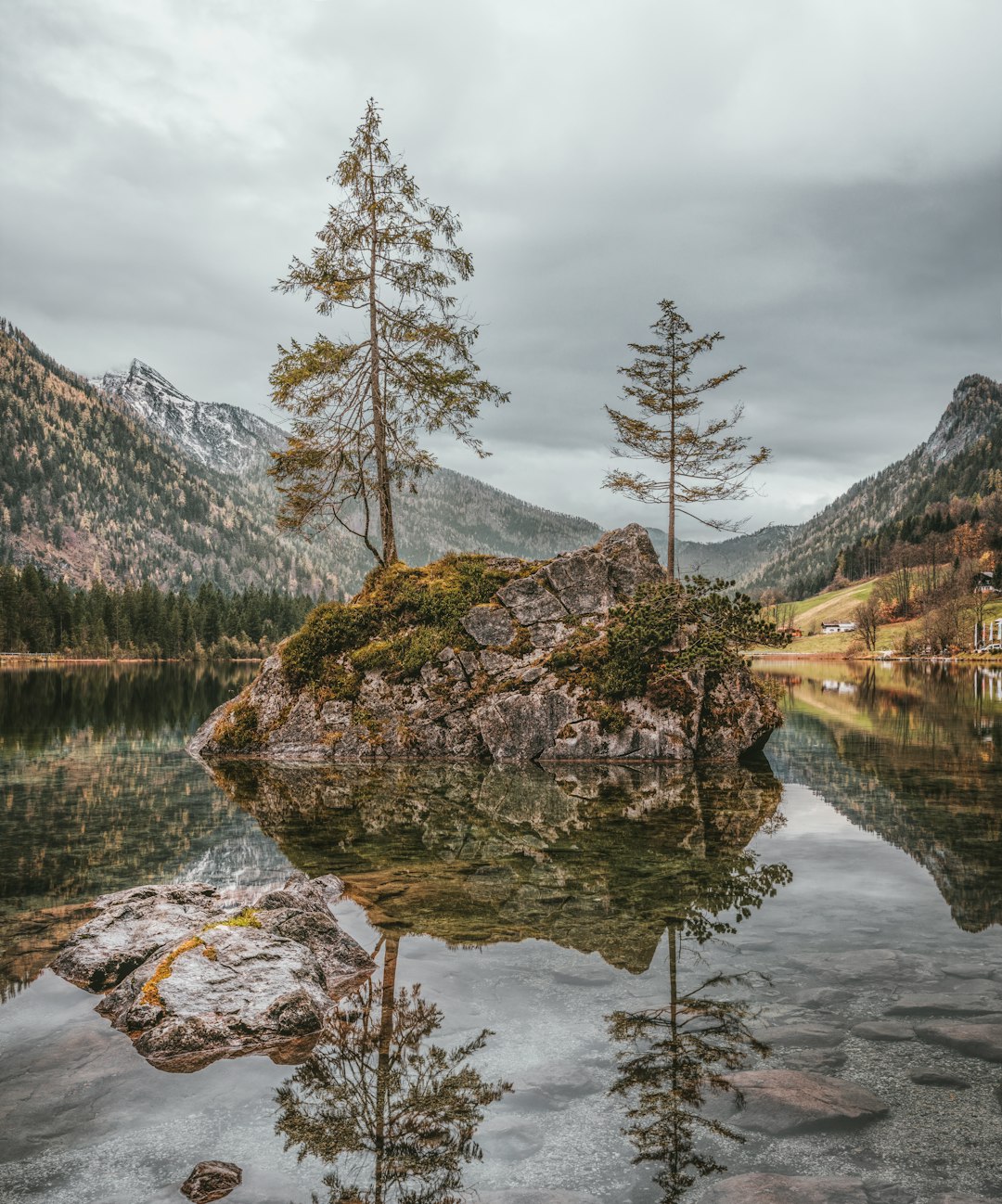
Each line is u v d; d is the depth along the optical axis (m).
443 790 17.00
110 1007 6.34
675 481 36.00
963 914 8.38
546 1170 4.15
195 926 7.85
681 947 7.43
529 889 9.40
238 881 9.80
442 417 29.58
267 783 17.89
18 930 8.16
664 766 20.80
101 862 10.81
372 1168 4.18
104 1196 3.96
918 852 11.20
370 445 29.03
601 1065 5.23
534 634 25.08
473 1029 5.80
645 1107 4.72
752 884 9.56
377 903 8.86
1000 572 164.62
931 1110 4.63
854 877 9.81
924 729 29.69
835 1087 4.88
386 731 23.55
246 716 24.27
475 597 26.25
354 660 24.80
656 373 34.62
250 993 6.13
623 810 14.60
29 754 22.52
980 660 123.56
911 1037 5.55
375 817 13.92
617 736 22.34
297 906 7.88
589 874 10.05
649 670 23.28
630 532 28.09
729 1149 4.29
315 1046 5.60
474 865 10.57
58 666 106.81
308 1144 4.43
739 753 22.19
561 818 13.80
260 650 159.25
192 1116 4.73
